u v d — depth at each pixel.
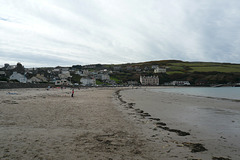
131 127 9.84
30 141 6.51
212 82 194.62
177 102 26.16
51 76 141.25
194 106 21.34
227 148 6.91
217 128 10.35
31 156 5.17
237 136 8.70
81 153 5.66
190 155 6.01
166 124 11.25
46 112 13.05
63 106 16.92
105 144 6.70
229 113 16.20
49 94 33.22
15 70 110.69
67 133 7.90
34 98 23.33
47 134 7.55
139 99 30.94
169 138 7.99
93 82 157.25
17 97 23.34
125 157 5.55
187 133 8.98
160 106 20.86
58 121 10.33
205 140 7.92
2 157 4.97
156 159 5.54
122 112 15.41
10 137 6.81
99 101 24.27
